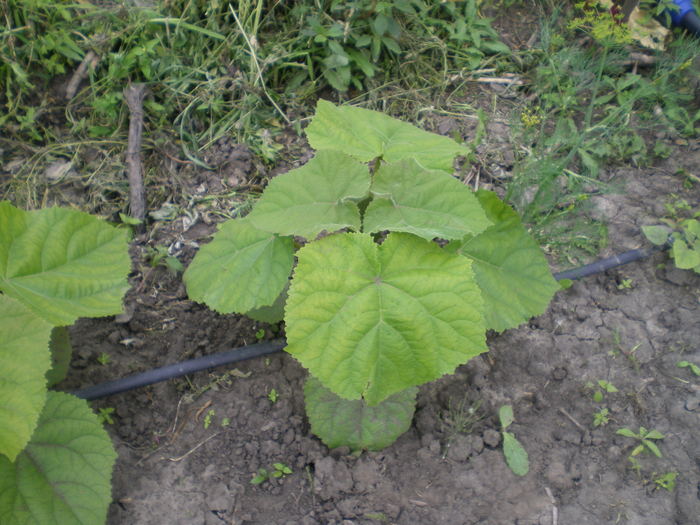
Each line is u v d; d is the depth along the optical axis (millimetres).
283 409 697
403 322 545
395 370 555
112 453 559
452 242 643
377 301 548
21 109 865
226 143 909
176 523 606
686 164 953
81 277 580
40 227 574
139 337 729
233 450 666
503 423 693
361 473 649
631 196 921
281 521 620
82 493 539
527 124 888
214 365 714
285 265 633
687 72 1052
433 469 664
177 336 735
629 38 876
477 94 1044
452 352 552
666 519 642
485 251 649
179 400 700
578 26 1025
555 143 892
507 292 649
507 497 649
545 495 653
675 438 698
